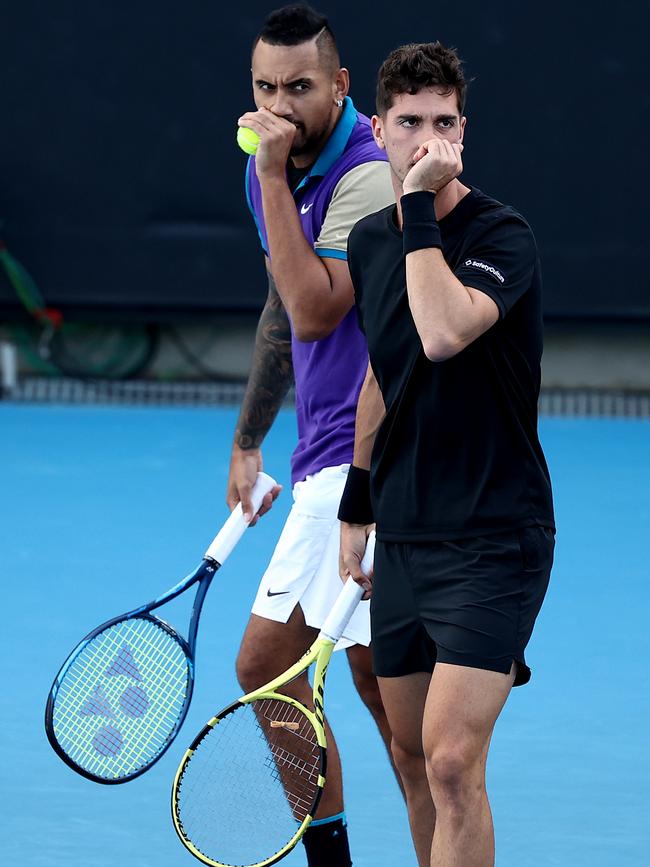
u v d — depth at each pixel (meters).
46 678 19.47
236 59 39.75
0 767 16.58
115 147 40.28
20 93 40.16
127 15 39.72
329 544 14.03
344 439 14.16
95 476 33.06
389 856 14.38
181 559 25.84
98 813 15.44
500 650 11.36
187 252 40.56
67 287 40.88
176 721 13.25
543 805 15.59
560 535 27.78
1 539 27.30
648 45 38.78
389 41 38.94
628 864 14.15
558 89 39.03
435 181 11.26
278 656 14.02
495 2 38.81
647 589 24.09
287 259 13.69
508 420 11.63
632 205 39.34
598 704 18.70
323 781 11.80
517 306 11.61
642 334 40.94
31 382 42.97
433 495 11.77
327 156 14.25
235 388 42.66
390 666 12.36
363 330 12.42
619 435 38.28
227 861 13.06
